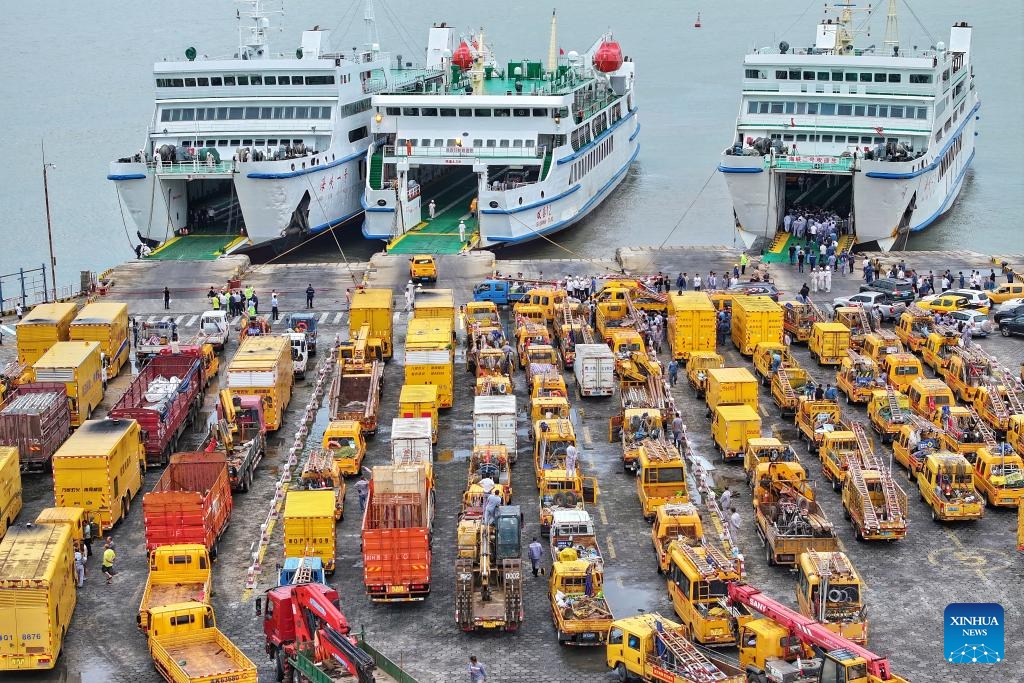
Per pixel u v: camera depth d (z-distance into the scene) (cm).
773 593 5897
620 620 5244
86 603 5900
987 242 13775
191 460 6675
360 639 5119
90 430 6862
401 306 10806
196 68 13438
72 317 9375
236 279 11356
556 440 7094
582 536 6097
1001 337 9888
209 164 12544
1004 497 6769
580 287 10762
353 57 14350
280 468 7469
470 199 14788
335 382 8206
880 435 7850
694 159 17725
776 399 8462
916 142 13012
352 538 6569
